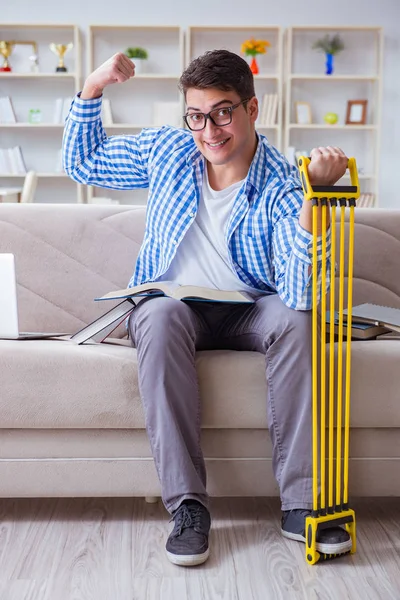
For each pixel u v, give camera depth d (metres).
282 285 1.68
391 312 1.90
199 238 1.86
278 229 1.72
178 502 1.56
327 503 1.64
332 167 1.51
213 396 1.70
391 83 6.75
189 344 1.65
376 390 1.70
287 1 6.61
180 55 6.46
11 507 1.86
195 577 1.48
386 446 1.74
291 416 1.64
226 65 1.70
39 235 2.19
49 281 2.18
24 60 6.63
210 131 1.71
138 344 1.64
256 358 1.72
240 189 1.81
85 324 2.18
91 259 2.20
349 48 6.75
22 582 1.45
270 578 1.47
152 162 1.91
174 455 1.58
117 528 1.73
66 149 1.99
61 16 6.57
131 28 6.53
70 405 1.67
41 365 1.67
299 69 6.75
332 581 1.46
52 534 1.69
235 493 1.75
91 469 1.73
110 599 1.38
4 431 1.71
